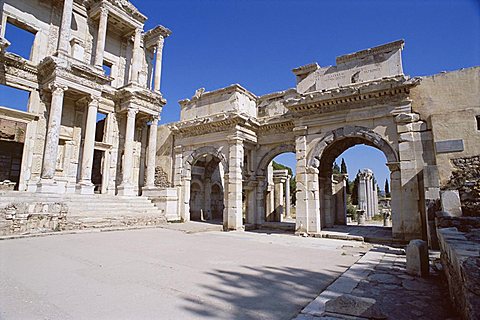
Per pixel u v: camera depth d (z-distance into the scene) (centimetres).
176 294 588
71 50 2439
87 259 895
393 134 1511
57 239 1296
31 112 2239
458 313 482
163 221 2152
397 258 1018
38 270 752
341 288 654
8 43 2033
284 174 3120
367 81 1585
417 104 1498
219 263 888
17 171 2678
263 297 583
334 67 1747
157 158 2855
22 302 524
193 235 1623
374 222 3369
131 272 753
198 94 2441
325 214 2122
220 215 3469
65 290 597
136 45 2805
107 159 2634
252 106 2395
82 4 2636
